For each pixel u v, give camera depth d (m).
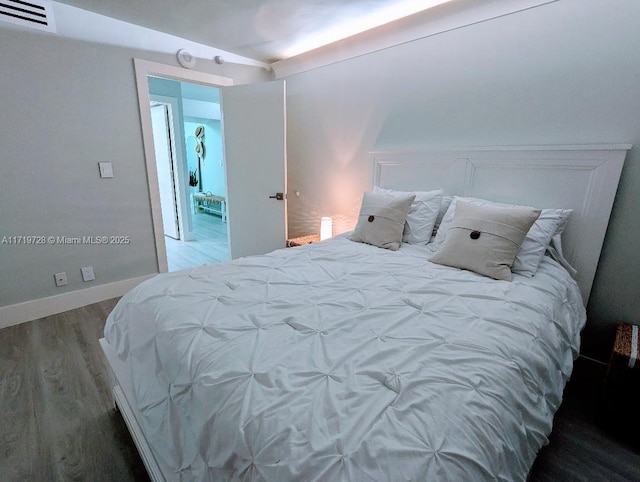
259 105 3.08
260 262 1.68
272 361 0.85
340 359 0.86
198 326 1.02
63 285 2.48
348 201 3.02
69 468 1.23
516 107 1.95
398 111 2.51
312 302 1.21
